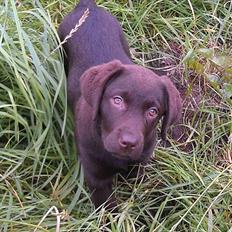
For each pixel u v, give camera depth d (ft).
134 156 2.64
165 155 3.32
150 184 3.21
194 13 4.07
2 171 3.13
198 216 3.01
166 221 3.00
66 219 2.92
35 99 3.15
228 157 3.39
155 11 4.05
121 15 3.94
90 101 2.73
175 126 3.54
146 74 2.72
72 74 3.25
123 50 3.40
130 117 2.64
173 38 3.95
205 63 3.83
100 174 2.97
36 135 3.15
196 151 3.40
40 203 3.03
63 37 3.43
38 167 3.20
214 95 3.72
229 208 3.10
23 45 3.05
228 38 4.03
